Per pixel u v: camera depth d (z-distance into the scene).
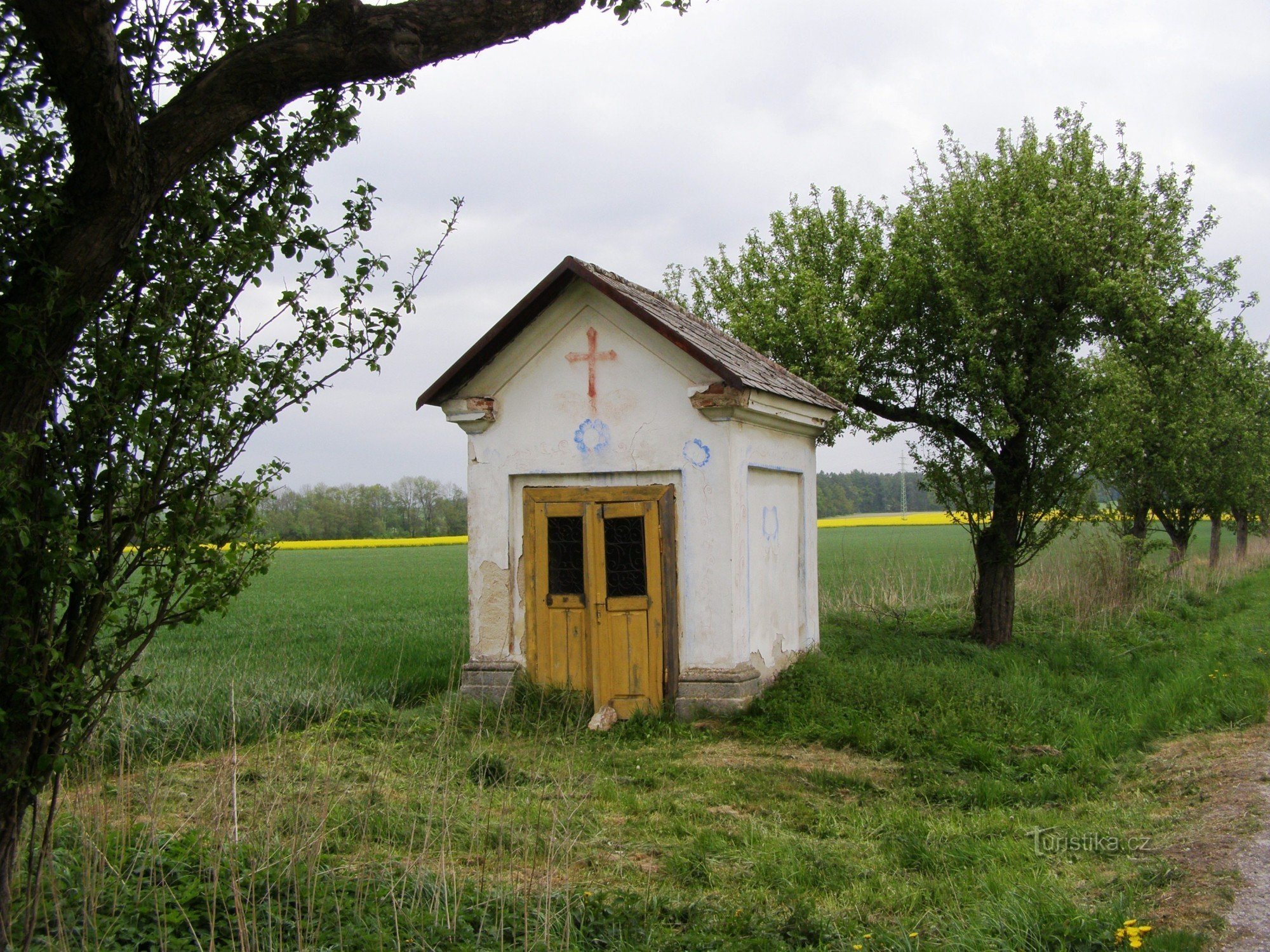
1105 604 20.77
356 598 29.66
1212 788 8.06
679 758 10.00
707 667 11.54
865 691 11.91
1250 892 5.66
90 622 4.12
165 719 9.98
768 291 18.62
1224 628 19.78
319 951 4.85
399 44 4.39
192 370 4.23
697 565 11.63
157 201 4.16
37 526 3.71
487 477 12.47
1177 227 17.72
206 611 4.35
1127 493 26.38
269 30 4.78
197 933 4.99
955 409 17.34
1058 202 16.14
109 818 6.43
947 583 26.47
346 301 4.65
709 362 11.35
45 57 3.70
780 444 13.20
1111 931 5.29
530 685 12.00
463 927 5.31
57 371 3.93
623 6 5.30
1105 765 9.59
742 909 6.04
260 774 8.34
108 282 4.00
